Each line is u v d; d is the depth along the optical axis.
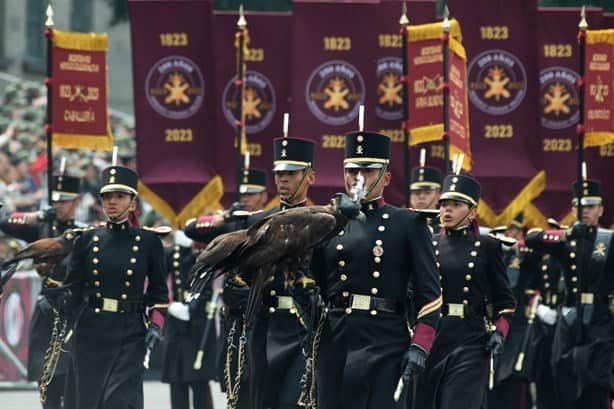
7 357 72.62
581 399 53.91
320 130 62.94
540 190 62.44
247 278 35.53
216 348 59.72
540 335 57.69
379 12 62.94
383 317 37.59
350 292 37.75
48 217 55.88
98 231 48.75
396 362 37.31
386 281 37.62
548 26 64.25
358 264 37.62
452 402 45.44
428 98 57.75
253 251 34.78
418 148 63.19
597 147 64.06
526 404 60.62
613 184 64.12
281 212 34.88
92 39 58.44
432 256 37.69
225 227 47.84
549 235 54.00
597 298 53.34
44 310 53.62
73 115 58.31
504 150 62.56
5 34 141.00
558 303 56.56
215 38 63.88
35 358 54.84
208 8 63.75
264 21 64.19
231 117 63.97
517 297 57.72
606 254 53.19
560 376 54.06
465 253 46.72
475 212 47.62
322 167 62.84
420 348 36.66
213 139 63.91
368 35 62.91
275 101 64.25
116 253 48.09
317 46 62.84
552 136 64.38
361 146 38.25
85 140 58.47
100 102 58.56
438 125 57.66
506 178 62.25
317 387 38.41
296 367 42.16
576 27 64.25
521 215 63.28
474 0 62.25
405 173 56.88
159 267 48.66
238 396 45.12
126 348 47.69
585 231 52.69
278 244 34.44
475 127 62.59
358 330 37.47
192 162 63.81
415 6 63.00
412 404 46.41
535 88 62.44
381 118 63.09
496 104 62.50
